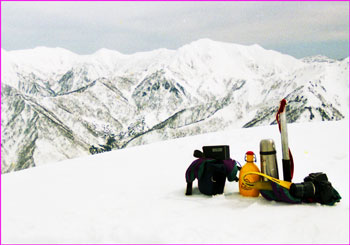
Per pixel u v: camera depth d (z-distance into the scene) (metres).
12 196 4.13
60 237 2.60
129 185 4.41
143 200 3.54
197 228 2.61
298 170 4.93
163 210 3.12
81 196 3.91
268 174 3.43
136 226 2.70
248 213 2.92
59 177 5.46
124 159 7.09
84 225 2.83
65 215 3.16
